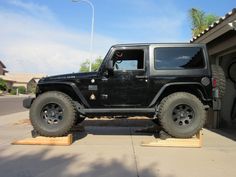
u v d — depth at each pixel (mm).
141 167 2898
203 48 3896
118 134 4672
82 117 4625
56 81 3967
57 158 3199
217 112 5484
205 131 5137
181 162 3076
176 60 3889
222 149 3662
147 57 3896
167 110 3781
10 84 38281
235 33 4438
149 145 3762
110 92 3902
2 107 11820
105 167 2893
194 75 3834
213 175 2684
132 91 3887
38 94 4098
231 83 5621
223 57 5602
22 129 5230
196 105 3762
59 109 3893
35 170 2791
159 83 3854
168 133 3811
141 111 3877
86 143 3967
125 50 3941
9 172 2734
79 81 3932
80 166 2920
